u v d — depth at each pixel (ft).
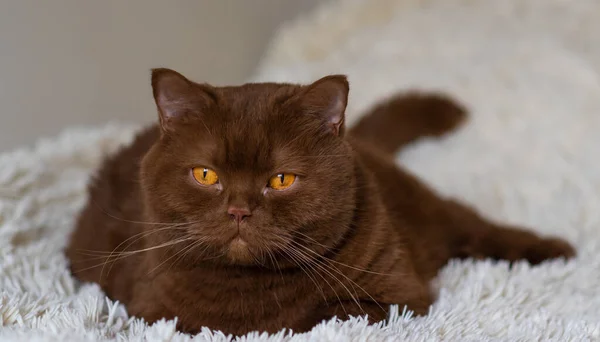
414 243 2.49
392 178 2.63
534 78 3.38
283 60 3.94
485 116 3.27
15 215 2.59
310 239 2.10
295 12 4.43
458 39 3.72
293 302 2.14
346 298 2.16
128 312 2.22
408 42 3.76
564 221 2.79
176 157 2.12
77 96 3.62
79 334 1.98
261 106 2.11
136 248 2.32
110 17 3.62
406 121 3.19
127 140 3.28
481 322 2.16
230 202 2.06
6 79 3.38
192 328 2.15
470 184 3.01
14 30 3.35
